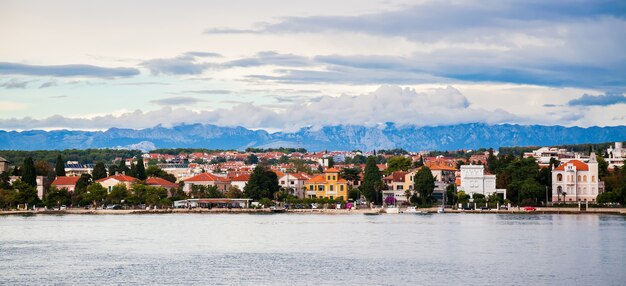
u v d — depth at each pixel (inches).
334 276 6540.4
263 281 6309.1
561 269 6855.3
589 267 6968.5
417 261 7406.5
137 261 7514.8
